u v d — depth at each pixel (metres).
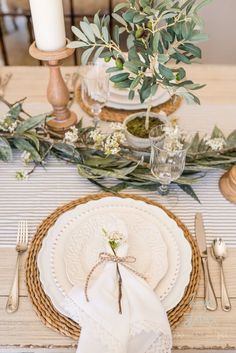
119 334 0.60
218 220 0.85
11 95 1.19
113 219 0.78
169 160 0.82
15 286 0.71
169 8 0.75
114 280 0.67
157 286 0.70
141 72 0.80
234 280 0.73
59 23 0.92
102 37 0.81
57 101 1.02
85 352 0.60
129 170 0.89
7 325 0.66
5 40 2.74
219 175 0.96
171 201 0.89
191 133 1.00
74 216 0.81
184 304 0.69
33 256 0.75
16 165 0.97
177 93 0.81
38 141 0.93
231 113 1.13
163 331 0.61
